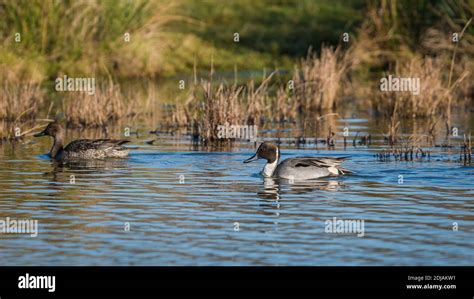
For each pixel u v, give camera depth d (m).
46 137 21.48
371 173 15.81
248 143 20.22
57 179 15.40
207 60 35.19
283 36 37.91
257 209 12.83
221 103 20.61
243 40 37.41
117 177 15.62
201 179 15.40
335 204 13.14
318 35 37.72
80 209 12.84
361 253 10.49
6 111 23.72
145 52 33.09
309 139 20.56
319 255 10.44
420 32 33.44
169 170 16.44
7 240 11.13
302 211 12.69
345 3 41.53
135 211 12.71
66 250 10.68
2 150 19.17
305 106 26.91
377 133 21.62
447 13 32.03
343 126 23.11
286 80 31.81
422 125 23.19
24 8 30.03
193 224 11.92
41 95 26.41
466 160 17.22
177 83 31.50
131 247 10.79
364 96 29.28
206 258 10.35
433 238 11.12
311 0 41.97
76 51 31.33
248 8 40.66
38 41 30.59
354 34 36.03
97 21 31.81
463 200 13.36
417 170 16.05
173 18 34.66
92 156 17.84
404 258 10.30
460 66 29.84
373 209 12.79
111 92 24.83
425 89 25.41
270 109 25.38
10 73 28.36
